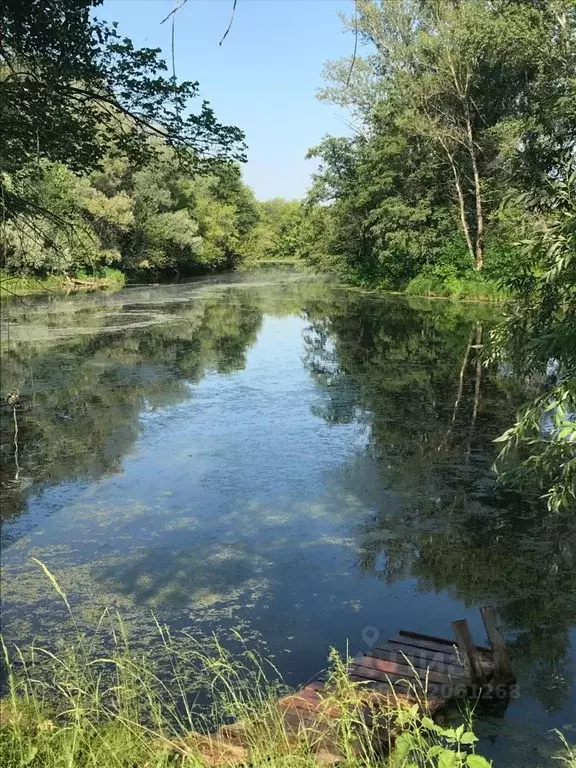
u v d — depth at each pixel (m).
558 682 4.33
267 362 15.91
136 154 6.64
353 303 28.56
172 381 13.86
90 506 7.51
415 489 7.88
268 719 3.42
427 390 12.70
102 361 16.08
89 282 35.94
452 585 5.71
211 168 6.93
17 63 5.84
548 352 4.02
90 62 5.78
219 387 13.28
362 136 32.97
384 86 28.73
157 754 2.63
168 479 8.33
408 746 2.65
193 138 6.45
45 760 2.67
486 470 8.43
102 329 21.58
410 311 25.06
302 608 5.36
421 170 29.19
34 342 18.91
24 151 5.90
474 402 11.75
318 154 34.19
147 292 35.53
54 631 5.05
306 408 11.57
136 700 3.48
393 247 29.91
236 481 8.23
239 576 5.91
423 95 26.77
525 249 4.05
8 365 15.51
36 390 13.06
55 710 3.63
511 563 6.10
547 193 4.36
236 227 63.78
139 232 40.16
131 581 5.83
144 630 5.05
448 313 23.78
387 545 6.48
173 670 4.49
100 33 5.75
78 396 12.59
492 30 22.69
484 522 6.97
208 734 3.27
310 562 6.15
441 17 25.77
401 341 18.44
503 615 5.24
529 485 7.91
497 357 4.73
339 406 11.66
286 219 88.50
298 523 7.01
